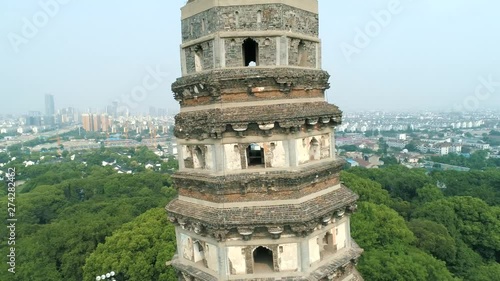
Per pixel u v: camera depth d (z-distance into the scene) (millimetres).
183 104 25625
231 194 22859
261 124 22188
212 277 23531
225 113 22422
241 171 23000
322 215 23016
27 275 65188
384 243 62875
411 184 116688
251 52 26547
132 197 120312
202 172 24000
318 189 24516
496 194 111312
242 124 22172
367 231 61531
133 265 59000
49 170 190375
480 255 77125
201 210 23594
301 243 22672
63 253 71625
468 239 78250
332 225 25312
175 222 25984
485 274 64812
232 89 22766
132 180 146500
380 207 70250
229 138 22844
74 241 71312
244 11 22594
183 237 26141
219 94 22578
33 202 116312
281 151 23031
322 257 24375
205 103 23719
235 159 23062
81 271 66938
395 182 119438
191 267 25141
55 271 66938
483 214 80000
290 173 22500
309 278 22484
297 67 23734
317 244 23828
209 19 23109
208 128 22422
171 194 126188
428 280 54625
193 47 24453
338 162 25812
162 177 151250
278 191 22766
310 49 25266
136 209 98188
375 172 129125
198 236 24562
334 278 25125
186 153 25609
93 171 194125
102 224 76500
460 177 126375
